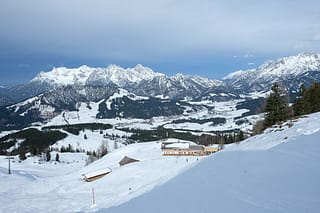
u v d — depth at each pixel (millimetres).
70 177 85938
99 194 51125
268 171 23688
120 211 25812
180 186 27562
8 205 44875
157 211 22281
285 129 36531
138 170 64125
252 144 35469
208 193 22875
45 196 54875
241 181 23266
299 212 16219
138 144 121062
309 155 24516
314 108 65188
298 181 20141
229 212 18328
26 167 139000
